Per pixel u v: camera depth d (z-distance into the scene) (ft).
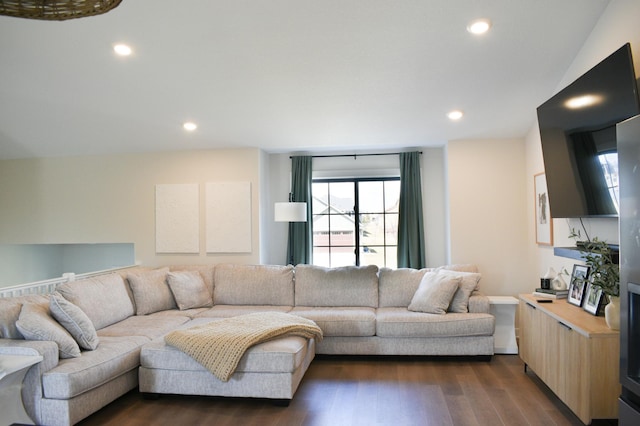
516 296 16.30
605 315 8.86
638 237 6.04
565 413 9.53
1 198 19.04
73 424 8.89
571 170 10.60
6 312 9.91
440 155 18.11
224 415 9.75
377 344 13.32
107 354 10.03
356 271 15.53
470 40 10.71
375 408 9.94
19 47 10.85
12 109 14.34
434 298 13.66
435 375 12.07
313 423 9.25
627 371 6.41
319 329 12.31
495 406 9.93
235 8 9.54
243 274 16.07
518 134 16.22
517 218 16.39
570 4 9.63
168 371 10.46
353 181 19.04
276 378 10.02
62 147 17.63
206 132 16.26
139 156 18.30
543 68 11.96
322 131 16.08
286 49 11.06
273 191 19.10
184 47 10.94
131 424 9.37
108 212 18.42
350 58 11.47
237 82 12.71
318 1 9.37
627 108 8.23
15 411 8.75
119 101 13.83
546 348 10.35
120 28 10.14
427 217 18.13
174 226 18.06
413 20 9.97
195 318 14.02
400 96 13.48
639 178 6.00
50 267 20.56
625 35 9.05
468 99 13.66
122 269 16.53
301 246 18.31
